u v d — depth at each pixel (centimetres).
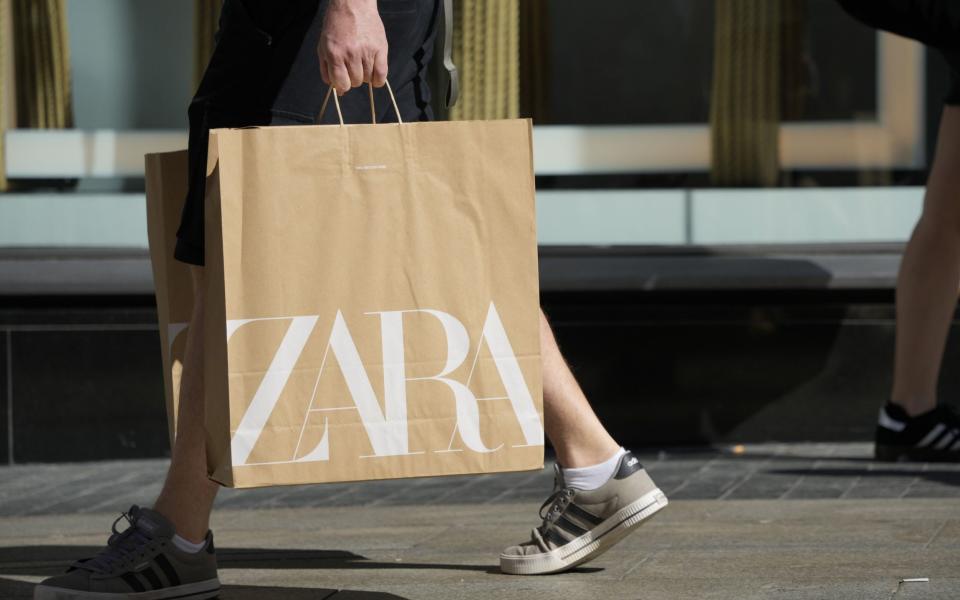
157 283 551
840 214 1160
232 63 498
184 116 1149
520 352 456
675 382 1062
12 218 1135
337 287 443
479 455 454
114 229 1141
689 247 1135
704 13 1160
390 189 445
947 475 895
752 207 1159
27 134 1142
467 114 1148
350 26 463
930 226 948
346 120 502
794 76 1160
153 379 1039
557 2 1155
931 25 884
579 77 1157
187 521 510
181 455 504
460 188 451
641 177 1158
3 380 1029
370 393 446
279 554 644
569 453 551
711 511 755
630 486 548
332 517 788
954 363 1054
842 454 1009
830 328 1061
